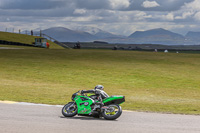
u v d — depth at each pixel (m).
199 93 27.27
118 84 31.34
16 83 27.94
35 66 43.00
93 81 32.62
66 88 26.31
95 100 11.61
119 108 11.37
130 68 44.22
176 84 32.94
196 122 11.52
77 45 113.25
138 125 10.36
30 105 15.00
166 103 19.75
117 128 9.65
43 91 23.00
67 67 43.09
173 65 50.38
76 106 12.02
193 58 63.16
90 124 10.26
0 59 49.44
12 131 8.52
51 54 61.88
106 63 49.31
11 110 12.85
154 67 46.62
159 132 9.18
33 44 105.50
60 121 10.66
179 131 9.45
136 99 21.41
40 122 10.25
